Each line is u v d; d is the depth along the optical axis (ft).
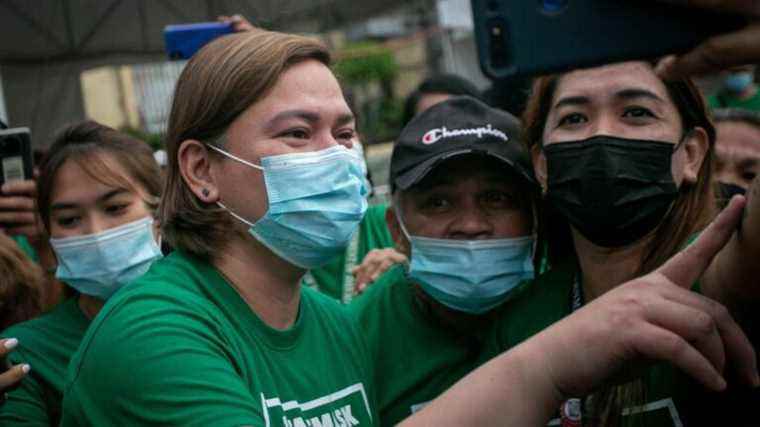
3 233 9.09
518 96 9.45
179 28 12.25
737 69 3.06
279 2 15.80
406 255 7.91
